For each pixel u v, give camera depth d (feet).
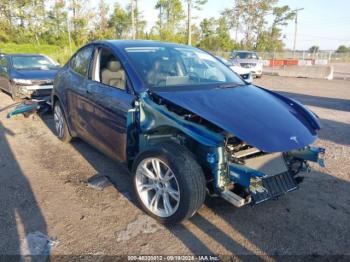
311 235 10.01
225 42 175.83
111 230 10.07
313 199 12.21
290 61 80.48
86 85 14.16
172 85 11.75
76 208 11.29
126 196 12.15
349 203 12.00
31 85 27.96
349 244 9.61
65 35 178.91
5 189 12.60
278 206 11.62
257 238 9.82
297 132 9.97
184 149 9.95
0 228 10.05
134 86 11.44
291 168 11.24
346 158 16.70
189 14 103.60
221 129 9.72
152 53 13.21
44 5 176.14
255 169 9.74
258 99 11.56
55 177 13.74
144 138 11.05
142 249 9.22
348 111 29.45
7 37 163.84
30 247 9.20
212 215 10.96
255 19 195.83
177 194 9.84
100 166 14.88
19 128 21.44
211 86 12.26
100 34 166.61
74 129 16.19
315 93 41.55
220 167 9.47
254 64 61.57
